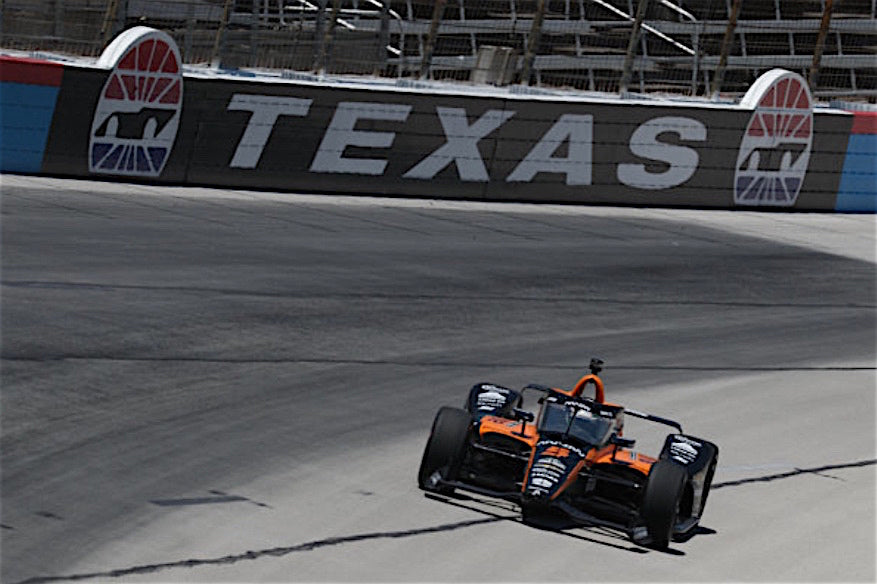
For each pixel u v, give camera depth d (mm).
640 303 57688
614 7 89250
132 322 42469
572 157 84188
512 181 82812
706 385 45125
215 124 73625
